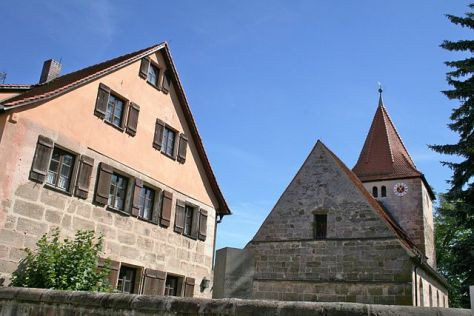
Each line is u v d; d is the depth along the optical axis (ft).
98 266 50.62
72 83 51.16
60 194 48.65
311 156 92.22
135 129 59.36
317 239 84.84
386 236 79.05
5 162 43.88
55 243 44.98
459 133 70.85
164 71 65.92
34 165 46.16
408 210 114.83
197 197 69.05
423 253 109.81
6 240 42.96
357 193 84.89
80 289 42.37
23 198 44.96
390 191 118.32
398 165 122.72
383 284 76.23
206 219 69.77
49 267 42.04
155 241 60.03
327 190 87.76
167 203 62.69
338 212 85.05
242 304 20.59
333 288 80.12
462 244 65.31
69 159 51.08
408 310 17.43
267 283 85.87
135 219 57.57
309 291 81.92
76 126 51.65
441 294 105.50
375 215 81.66
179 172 66.28
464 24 73.20
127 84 59.47
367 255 79.36
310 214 87.51
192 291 64.75
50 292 27.58
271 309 19.80
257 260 88.33
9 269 42.86
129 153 58.18
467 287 65.10
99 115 54.54
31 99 46.26
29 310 28.02
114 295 24.86
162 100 65.10
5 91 56.24
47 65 73.31
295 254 85.66
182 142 67.51
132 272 57.31
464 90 69.62
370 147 129.49
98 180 53.06
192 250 66.23
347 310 18.30
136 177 58.44
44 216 46.68
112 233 54.03
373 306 18.04
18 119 45.55
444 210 68.28
